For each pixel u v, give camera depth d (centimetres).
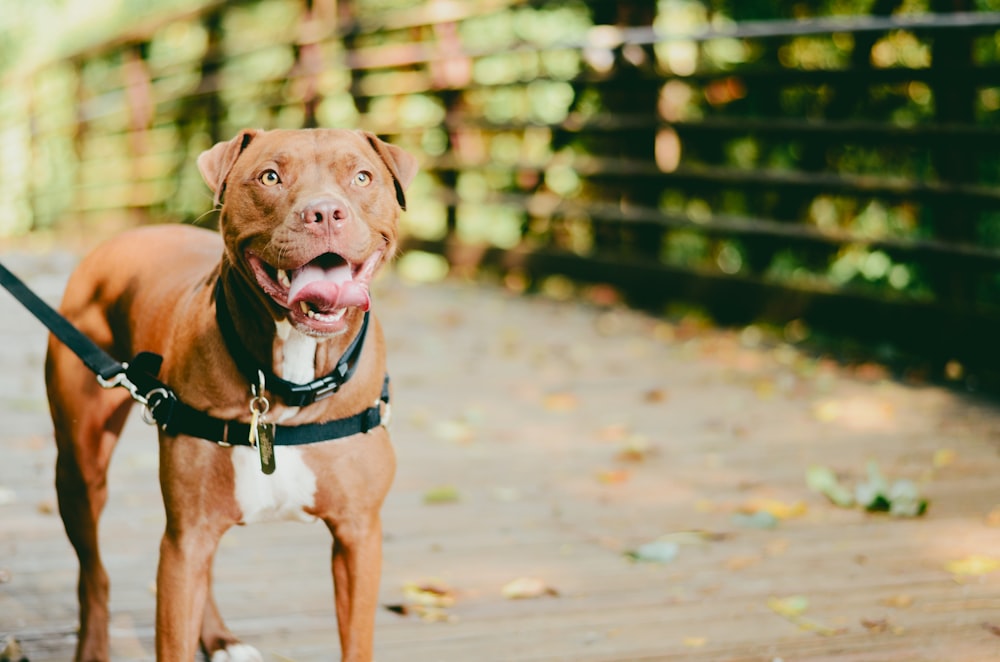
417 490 458
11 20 2025
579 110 967
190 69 1430
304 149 247
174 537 255
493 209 1133
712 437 535
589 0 914
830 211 850
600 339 761
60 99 1883
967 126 650
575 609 348
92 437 301
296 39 1204
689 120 833
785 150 880
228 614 341
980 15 622
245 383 249
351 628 262
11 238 1655
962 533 409
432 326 799
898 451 509
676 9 976
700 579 371
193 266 295
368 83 1148
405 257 1155
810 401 597
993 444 517
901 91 809
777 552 393
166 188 1502
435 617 340
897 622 337
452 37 1027
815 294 746
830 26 693
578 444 525
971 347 652
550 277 958
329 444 254
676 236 958
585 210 922
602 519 428
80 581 307
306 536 404
